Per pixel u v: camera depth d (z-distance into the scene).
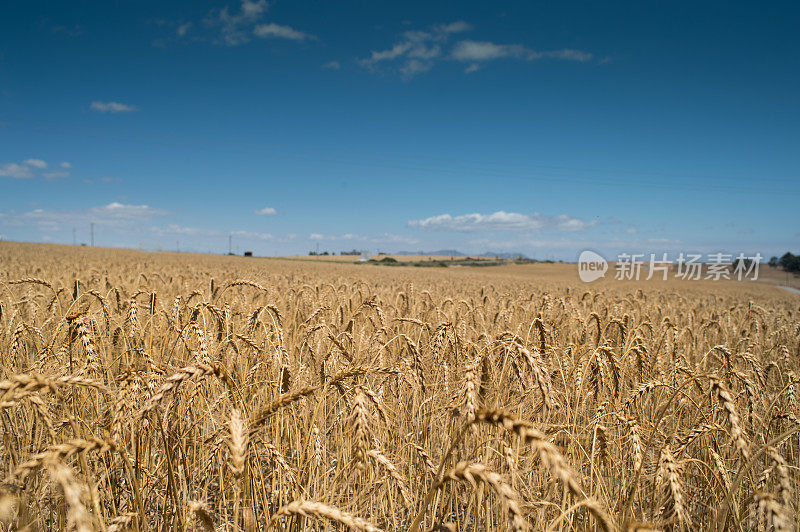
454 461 3.15
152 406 2.06
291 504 1.85
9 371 3.72
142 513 2.27
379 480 2.81
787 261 105.00
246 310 5.86
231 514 3.14
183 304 4.93
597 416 2.99
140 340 4.12
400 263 119.69
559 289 19.36
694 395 4.47
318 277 22.09
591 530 2.43
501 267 111.44
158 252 78.12
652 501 2.93
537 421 3.51
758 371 4.16
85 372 2.83
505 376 4.04
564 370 4.10
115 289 6.12
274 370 3.58
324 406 3.49
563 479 1.31
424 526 3.19
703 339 6.64
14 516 2.11
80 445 1.76
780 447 3.62
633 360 4.27
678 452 2.70
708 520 3.15
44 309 5.80
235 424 1.87
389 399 4.01
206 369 2.17
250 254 130.25
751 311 8.54
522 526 1.51
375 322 5.71
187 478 3.14
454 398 3.22
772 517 1.78
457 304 7.02
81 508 1.43
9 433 2.88
